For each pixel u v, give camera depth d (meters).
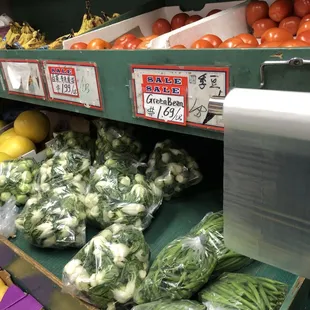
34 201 1.14
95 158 1.38
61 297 0.93
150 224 1.08
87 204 1.07
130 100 0.86
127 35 1.06
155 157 1.21
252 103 0.42
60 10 1.94
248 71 0.61
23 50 1.14
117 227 0.92
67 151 1.32
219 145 1.33
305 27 0.77
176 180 1.15
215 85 0.67
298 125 0.39
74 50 0.95
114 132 1.31
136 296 0.81
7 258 1.17
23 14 2.20
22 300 1.12
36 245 1.06
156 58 0.75
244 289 0.73
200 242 0.79
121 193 1.04
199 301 0.76
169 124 0.80
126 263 0.84
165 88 0.76
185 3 1.39
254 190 0.46
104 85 0.92
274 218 0.46
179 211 1.13
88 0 1.66
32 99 1.23
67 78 1.02
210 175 1.29
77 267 0.84
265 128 0.42
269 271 0.84
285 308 0.65
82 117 1.61
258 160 0.44
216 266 0.82
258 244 0.49
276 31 0.79
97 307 0.83
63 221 1.01
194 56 0.68
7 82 1.31
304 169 0.40
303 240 0.44
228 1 1.27
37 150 1.65
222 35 0.97
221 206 1.12
